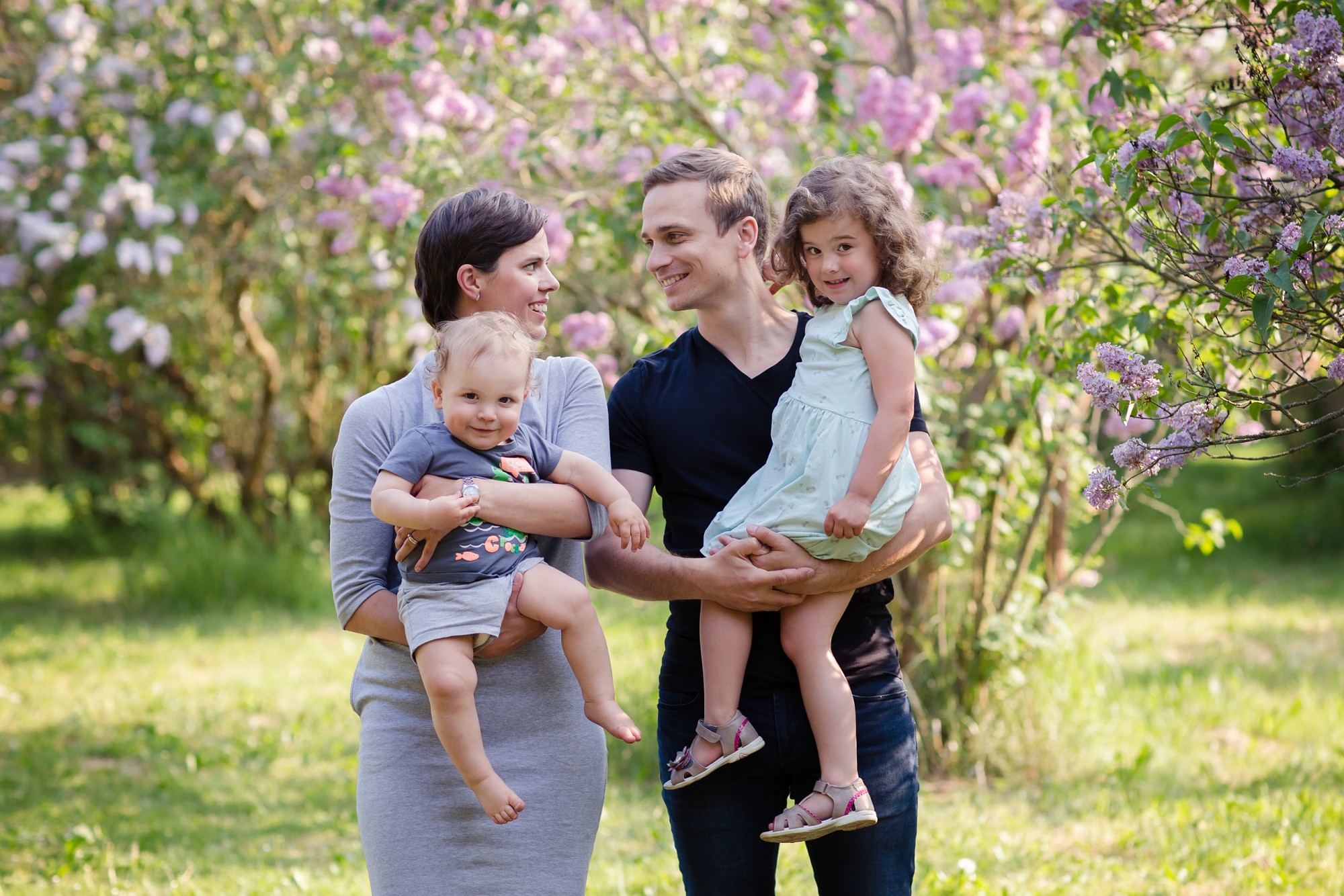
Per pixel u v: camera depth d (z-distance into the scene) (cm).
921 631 535
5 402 1141
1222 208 271
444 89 544
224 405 1086
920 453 245
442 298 224
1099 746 552
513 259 219
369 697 217
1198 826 458
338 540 216
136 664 776
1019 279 381
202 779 559
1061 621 555
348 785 550
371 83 620
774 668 233
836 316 236
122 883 430
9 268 833
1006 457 494
